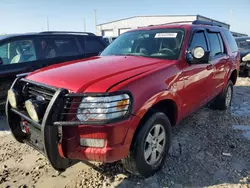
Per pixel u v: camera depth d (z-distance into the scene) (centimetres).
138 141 257
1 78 480
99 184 279
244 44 1070
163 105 315
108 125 223
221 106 532
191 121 477
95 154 227
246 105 595
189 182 281
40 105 236
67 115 229
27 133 275
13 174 304
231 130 434
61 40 592
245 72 981
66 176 297
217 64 444
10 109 282
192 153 347
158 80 279
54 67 315
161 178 289
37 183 285
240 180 284
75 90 235
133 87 245
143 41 387
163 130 297
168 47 356
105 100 223
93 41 665
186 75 332
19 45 518
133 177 291
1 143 388
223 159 331
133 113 241
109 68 286
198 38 394
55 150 229
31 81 271
